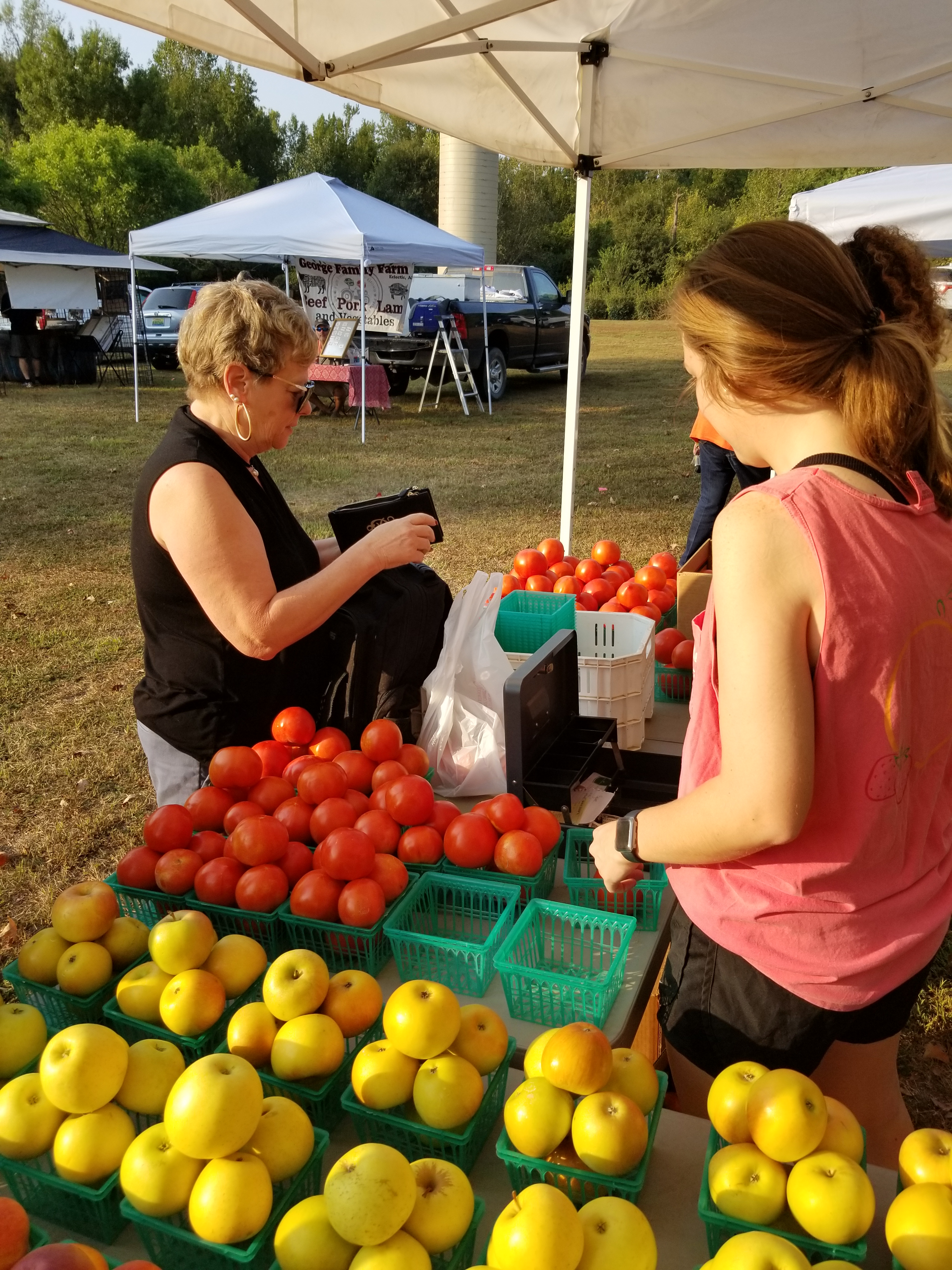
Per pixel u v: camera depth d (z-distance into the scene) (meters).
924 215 6.30
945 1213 0.97
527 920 1.57
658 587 3.42
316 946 1.64
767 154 4.25
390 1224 0.97
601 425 12.98
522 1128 1.13
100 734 4.45
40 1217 1.18
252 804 1.85
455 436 11.98
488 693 2.22
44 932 1.50
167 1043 1.25
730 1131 1.11
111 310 18.53
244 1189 1.03
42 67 40.59
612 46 3.50
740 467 5.11
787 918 1.21
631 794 2.29
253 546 2.04
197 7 2.36
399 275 13.64
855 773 1.12
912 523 1.10
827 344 1.07
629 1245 1.00
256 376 2.05
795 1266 0.93
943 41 3.33
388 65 2.89
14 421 12.56
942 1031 2.79
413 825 1.82
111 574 6.75
